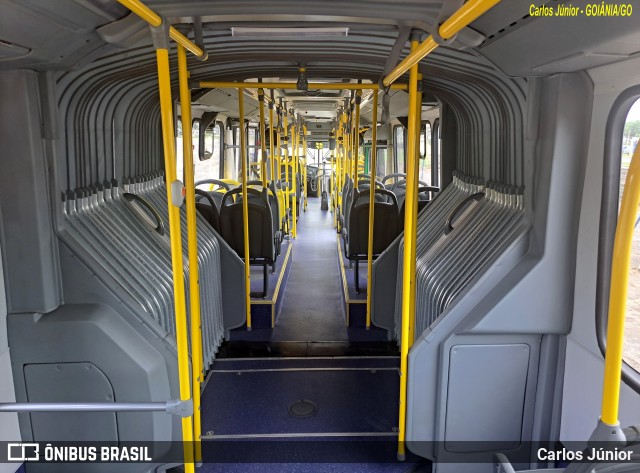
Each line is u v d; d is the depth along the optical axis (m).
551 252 2.63
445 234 3.84
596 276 2.51
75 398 2.71
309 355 4.71
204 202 7.11
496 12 1.85
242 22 2.19
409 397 2.87
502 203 3.26
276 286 6.03
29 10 1.66
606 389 1.49
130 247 3.20
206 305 4.23
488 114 3.52
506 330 2.70
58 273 2.68
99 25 1.96
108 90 3.17
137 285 2.95
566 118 2.51
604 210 2.40
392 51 2.46
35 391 2.70
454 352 2.78
